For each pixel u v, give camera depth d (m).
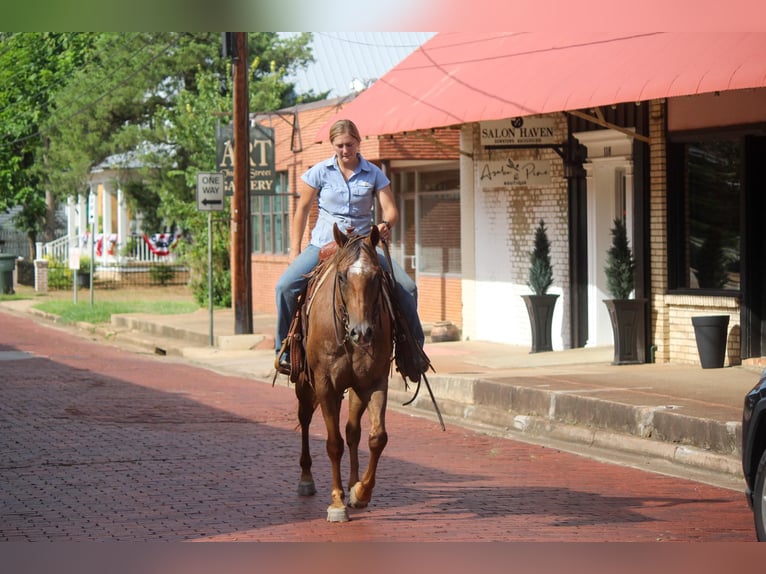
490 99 18.94
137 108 47.81
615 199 20.59
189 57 46.72
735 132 16.84
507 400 15.52
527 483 11.36
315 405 10.46
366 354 9.20
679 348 17.92
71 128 47.94
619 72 16.31
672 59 15.52
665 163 17.97
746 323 16.92
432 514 9.90
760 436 8.03
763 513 7.98
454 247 26.95
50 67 55.91
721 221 17.45
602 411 13.85
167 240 52.97
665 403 13.63
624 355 18.17
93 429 14.70
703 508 10.20
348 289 8.84
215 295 37.56
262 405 17.14
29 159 57.53
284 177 34.78
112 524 9.52
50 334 32.12
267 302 36.09
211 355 25.66
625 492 10.95
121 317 33.50
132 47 46.97
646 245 18.17
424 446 13.65
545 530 9.31
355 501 9.81
